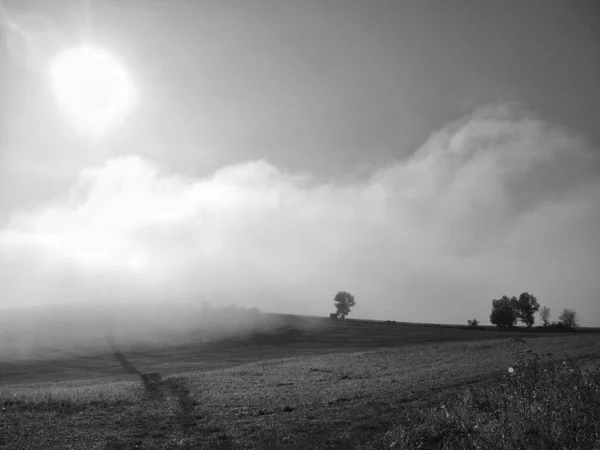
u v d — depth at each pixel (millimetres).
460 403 14555
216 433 15273
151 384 36000
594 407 10383
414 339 107125
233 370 47812
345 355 61875
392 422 15031
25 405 21250
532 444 9133
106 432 15586
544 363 14711
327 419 16859
